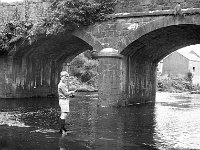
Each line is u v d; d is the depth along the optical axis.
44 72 28.92
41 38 22.97
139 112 17.61
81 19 19.75
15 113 16.00
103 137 10.35
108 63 18.73
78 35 20.30
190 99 32.94
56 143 9.40
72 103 22.73
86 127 12.17
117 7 19.27
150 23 18.30
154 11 18.11
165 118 15.45
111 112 16.92
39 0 21.83
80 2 19.72
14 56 24.94
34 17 22.14
